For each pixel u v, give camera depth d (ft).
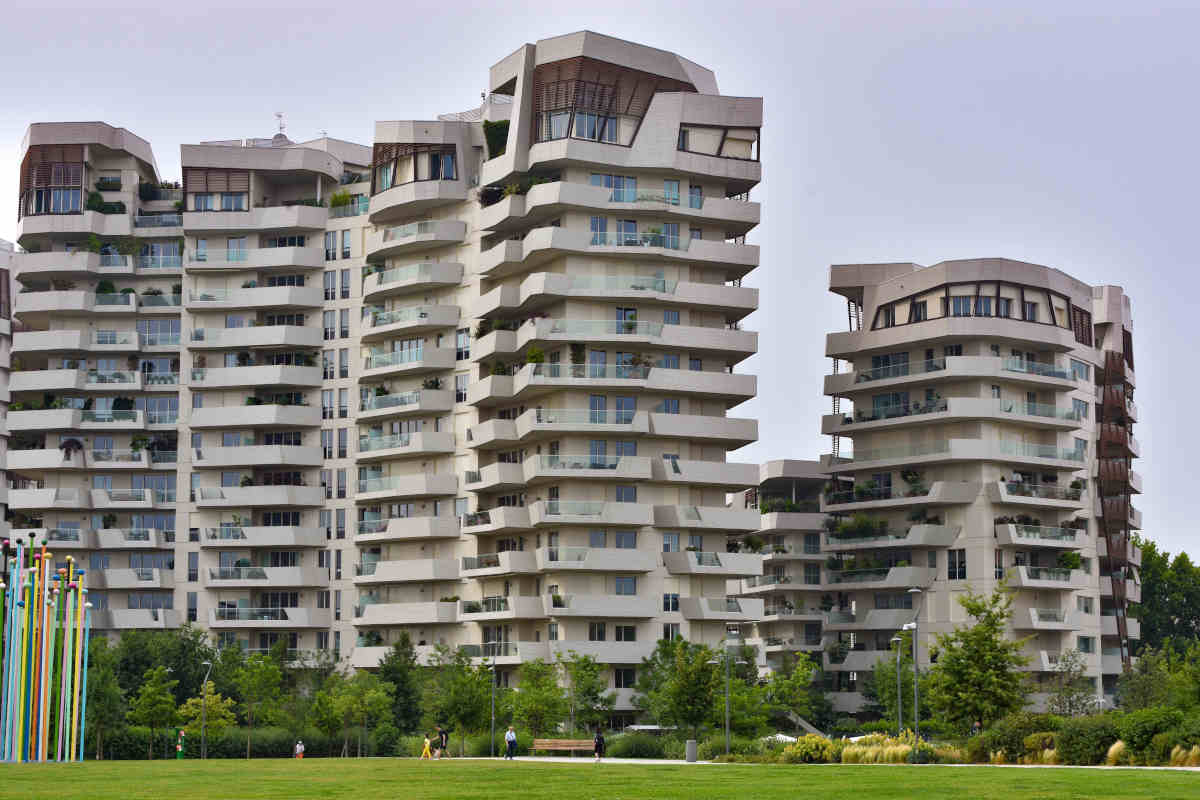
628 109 395.34
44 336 453.17
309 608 433.07
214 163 451.53
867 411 448.65
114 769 219.20
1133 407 501.97
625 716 377.71
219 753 356.18
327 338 445.37
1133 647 559.79
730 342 394.52
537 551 379.14
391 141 427.33
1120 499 468.34
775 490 509.35
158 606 445.78
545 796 152.76
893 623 433.07
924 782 167.94
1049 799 140.67
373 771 214.07
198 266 448.24
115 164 463.42
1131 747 206.90
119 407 455.22
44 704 251.19
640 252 389.19
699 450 396.98
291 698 388.98
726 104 402.11
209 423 442.91
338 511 438.40
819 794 152.05
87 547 446.19
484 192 408.26
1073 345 442.91
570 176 391.24
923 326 430.20
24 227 455.63
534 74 398.42
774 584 478.18
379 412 423.64
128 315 458.50
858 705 439.22
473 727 336.49
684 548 392.27
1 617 262.47
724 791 159.02
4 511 492.54
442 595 410.72
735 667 392.06
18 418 453.58
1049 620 425.28
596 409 387.14
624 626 380.58
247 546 436.76
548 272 390.42
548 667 364.99
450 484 411.54
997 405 425.69
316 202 453.17
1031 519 431.43
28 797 151.74
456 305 418.10
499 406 408.67
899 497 437.17
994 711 249.96
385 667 380.58
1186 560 579.48
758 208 401.29
